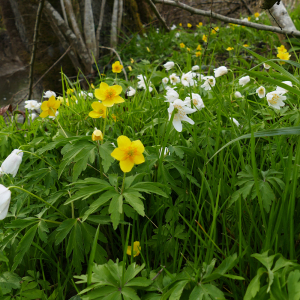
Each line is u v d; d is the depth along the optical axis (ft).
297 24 17.30
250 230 4.37
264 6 11.33
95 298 3.66
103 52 26.30
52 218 4.92
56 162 6.32
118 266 4.05
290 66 13.46
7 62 48.57
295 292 2.97
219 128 5.60
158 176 5.24
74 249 4.46
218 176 5.23
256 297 3.36
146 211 5.38
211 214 5.08
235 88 8.59
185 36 25.14
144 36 27.89
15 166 5.08
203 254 4.44
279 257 3.51
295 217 4.51
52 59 24.67
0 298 4.28
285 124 6.55
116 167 5.69
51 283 5.18
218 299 3.45
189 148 5.64
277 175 4.89
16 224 4.55
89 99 9.39
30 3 22.93
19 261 4.35
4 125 8.99
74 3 23.62
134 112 7.41
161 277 4.16
